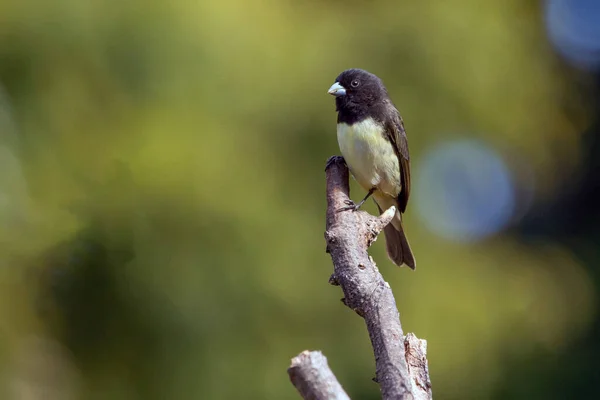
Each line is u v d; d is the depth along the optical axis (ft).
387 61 47.26
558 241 68.69
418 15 48.42
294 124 44.39
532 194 66.85
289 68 44.70
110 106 42.06
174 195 41.11
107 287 42.29
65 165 42.01
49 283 42.80
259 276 41.63
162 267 41.11
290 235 42.68
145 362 41.98
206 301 41.19
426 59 47.85
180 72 42.01
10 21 41.32
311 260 42.88
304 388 12.09
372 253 46.55
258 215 41.91
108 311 42.57
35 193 42.09
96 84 41.93
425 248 48.57
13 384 42.22
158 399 41.73
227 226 41.39
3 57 41.34
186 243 41.27
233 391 41.34
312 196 43.96
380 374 13.93
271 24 45.16
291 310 42.27
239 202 41.65
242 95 43.29
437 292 47.73
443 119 48.42
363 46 46.98
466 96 48.65
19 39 41.34
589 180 69.05
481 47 49.19
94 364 43.09
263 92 43.70
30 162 42.06
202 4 42.93
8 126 42.01
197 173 41.22
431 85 47.93
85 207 41.73
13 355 42.29
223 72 42.86
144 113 41.83
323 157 44.34
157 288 41.19
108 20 41.78
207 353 41.19
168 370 41.57
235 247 41.50
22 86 41.78
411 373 15.43
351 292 15.49
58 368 43.19
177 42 41.91
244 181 42.16
